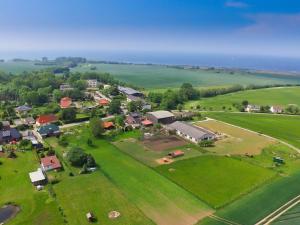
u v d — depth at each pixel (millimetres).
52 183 74125
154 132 115938
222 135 113938
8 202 65250
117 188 71500
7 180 75438
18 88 191250
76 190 70562
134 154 94188
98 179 76500
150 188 71812
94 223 57656
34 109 150625
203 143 101938
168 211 61938
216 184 73938
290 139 111000
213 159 90188
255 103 182500
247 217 59750
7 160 87250
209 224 57375
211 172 80875
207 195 68438
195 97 196875
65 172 80688
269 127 127062
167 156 92562
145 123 124438
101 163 87125
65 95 173125
